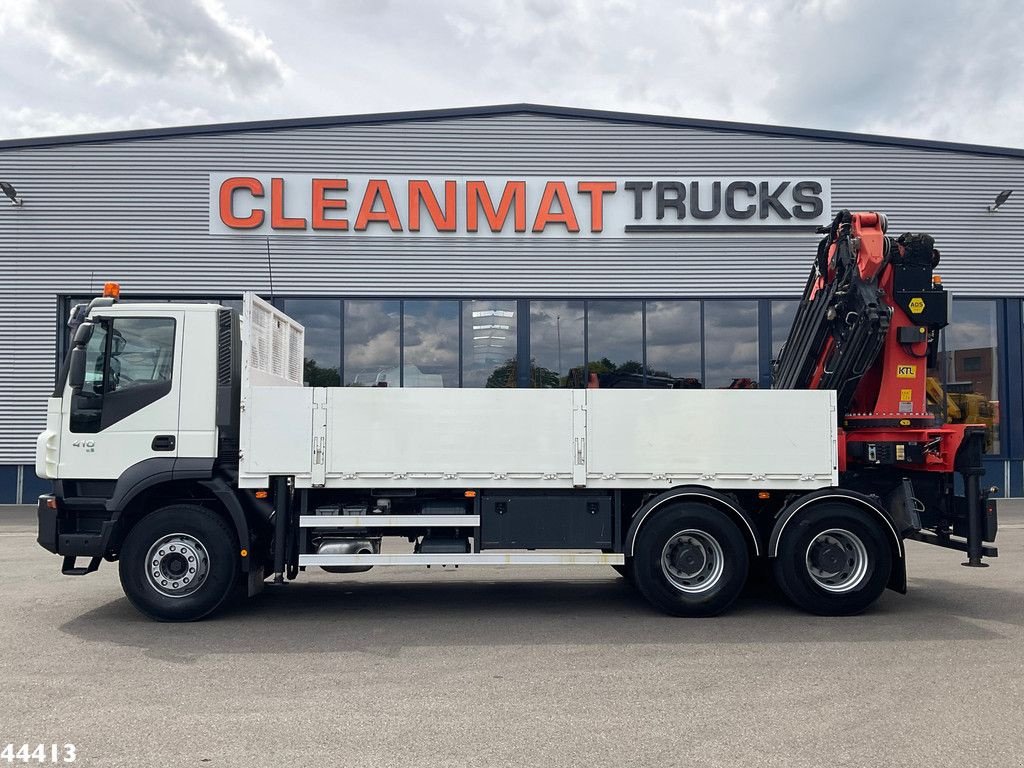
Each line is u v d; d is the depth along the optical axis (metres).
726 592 6.75
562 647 5.83
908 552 10.44
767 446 6.83
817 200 15.93
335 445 6.62
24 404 15.43
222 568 6.54
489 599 7.61
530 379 15.57
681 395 6.80
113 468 6.57
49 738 4.05
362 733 4.11
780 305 15.86
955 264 16.34
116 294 6.96
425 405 6.68
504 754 3.84
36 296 15.45
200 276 15.38
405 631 6.32
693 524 6.73
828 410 6.89
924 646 5.86
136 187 15.41
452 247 15.57
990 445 16.27
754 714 4.40
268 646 5.85
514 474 6.70
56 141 15.37
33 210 15.44
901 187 16.16
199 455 6.61
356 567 7.02
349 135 15.55
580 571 9.26
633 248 15.76
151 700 4.63
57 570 8.98
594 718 4.34
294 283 15.41
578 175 15.78
